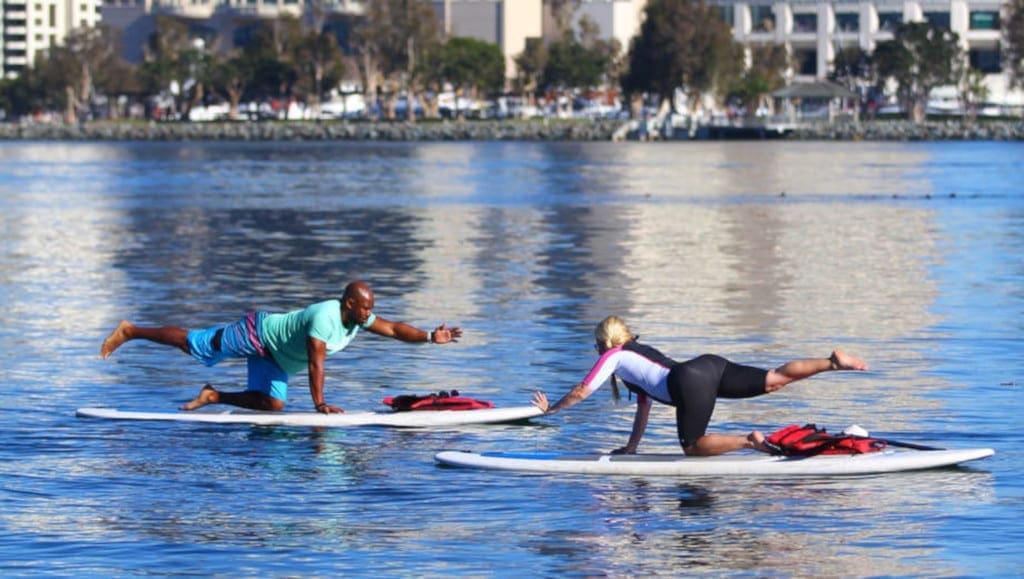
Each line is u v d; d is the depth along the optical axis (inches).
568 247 3083.2
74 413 1412.4
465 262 2780.5
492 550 989.2
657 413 1412.4
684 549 989.2
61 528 1038.4
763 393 1181.7
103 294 2324.1
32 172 6884.8
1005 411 1417.3
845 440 1190.3
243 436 1311.5
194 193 5147.6
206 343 1397.6
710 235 3358.8
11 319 2048.5
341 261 2810.0
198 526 1043.9
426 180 5940.0
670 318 2039.9
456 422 1368.1
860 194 4886.8
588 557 974.4
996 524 1040.2
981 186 5305.1
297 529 1036.5
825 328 1948.8
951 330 1931.6
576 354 1750.7
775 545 996.6
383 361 1708.9
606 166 7121.1
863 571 944.3
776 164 7229.3
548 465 1188.5
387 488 1139.9
